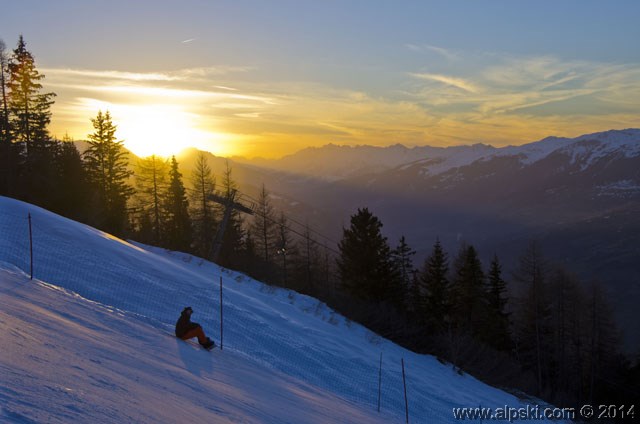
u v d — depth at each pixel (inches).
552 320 2341.3
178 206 2534.5
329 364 757.3
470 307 2161.7
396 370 933.2
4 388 177.0
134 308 631.2
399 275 2058.3
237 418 270.2
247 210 1636.3
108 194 2244.1
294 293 1419.8
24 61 1881.2
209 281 1005.2
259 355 646.5
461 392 1033.5
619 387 2171.5
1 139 1806.1
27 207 949.8
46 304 401.4
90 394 206.1
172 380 304.2
